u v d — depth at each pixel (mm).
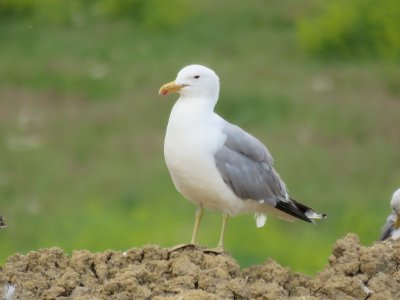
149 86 21422
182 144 8836
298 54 23844
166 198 16484
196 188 8945
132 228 15031
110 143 18906
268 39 24766
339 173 17812
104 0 26047
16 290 8156
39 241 15148
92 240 14562
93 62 22938
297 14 26297
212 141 8852
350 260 8344
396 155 18578
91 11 25938
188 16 25969
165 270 8148
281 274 8281
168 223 15133
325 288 8086
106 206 16469
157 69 22438
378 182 17625
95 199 16750
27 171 17812
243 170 8992
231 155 8938
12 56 23109
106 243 14469
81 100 20984
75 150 18609
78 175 17703
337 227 15992
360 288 8031
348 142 19125
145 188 16969
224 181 8914
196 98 8969
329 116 19953
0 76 21891
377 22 23969
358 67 23078
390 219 9664
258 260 14305
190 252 8414
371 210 16391
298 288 8188
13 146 18734
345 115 20062
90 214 15875
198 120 8875
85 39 24219
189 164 8836
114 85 21484
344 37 23859
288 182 17297
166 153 8945
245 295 7816
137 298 7797
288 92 20922
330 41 23844
